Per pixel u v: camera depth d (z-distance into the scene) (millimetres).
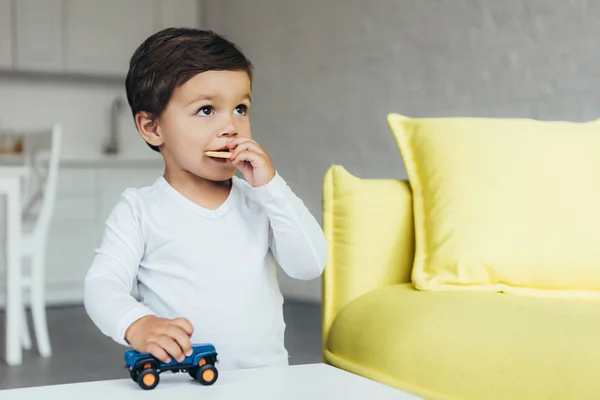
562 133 1577
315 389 799
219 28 5246
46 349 3008
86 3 5027
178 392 790
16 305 2814
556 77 2857
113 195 4734
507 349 1141
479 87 3219
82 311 4215
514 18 3043
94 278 990
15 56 4855
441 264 1465
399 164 3707
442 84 3424
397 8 3701
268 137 4746
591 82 2711
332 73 4176
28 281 2998
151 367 819
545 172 1509
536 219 1463
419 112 3568
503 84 3098
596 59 2689
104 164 4688
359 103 3977
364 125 3941
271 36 4703
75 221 4637
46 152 3246
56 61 4961
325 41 4230
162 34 1066
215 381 834
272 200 1036
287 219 1051
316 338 3295
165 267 1060
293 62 4508
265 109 4773
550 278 1455
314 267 1105
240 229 1088
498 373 1128
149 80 1043
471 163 1531
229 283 1064
